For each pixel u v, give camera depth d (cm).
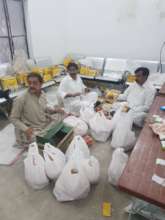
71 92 299
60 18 452
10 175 186
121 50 419
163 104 190
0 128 279
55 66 426
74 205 154
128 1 371
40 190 168
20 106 203
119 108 264
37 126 219
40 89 212
